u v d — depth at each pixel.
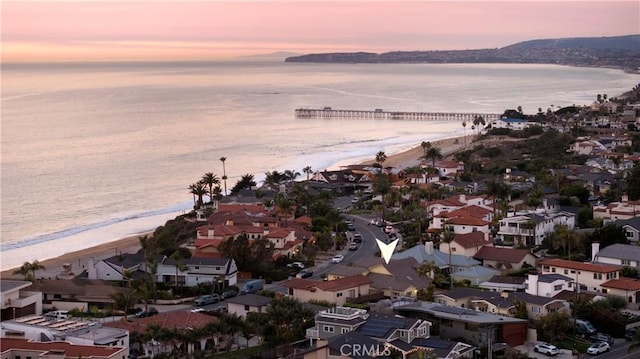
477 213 187.88
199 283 147.88
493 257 154.50
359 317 107.25
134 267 153.62
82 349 100.06
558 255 160.75
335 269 144.25
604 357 104.44
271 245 161.88
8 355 99.50
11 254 187.50
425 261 144.12
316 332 106.81
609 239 157.50
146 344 108.31
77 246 194.38
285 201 197.12
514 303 119.12
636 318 117.94
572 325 113.00
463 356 100.38
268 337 110.25
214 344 108.50
